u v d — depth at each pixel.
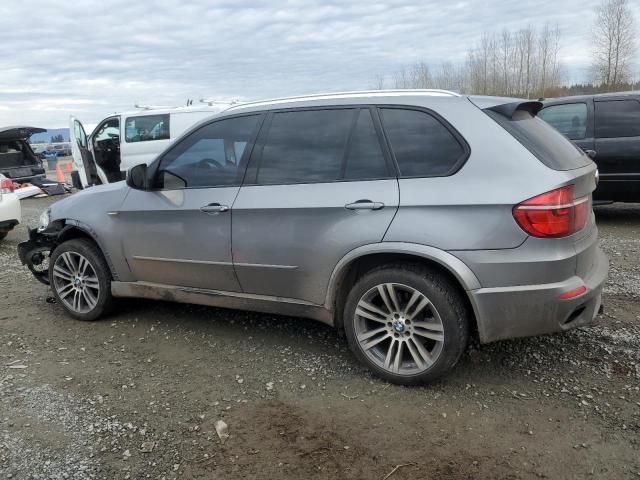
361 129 3.35
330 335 4.07
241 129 3.77
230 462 2.62
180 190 3.90
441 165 3.08
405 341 3.23
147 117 11.09
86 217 4.34
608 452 2.60
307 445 2.73
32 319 4.65
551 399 3.08
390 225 3.09
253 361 3.69
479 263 2.91
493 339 3.03
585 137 7.39
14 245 8.29
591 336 3.83
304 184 3.42
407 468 2.54
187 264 3.92
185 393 3.29
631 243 6.41
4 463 2.64
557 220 2.83
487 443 2.71
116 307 4.64
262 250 3.55
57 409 3.12
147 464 2.62
